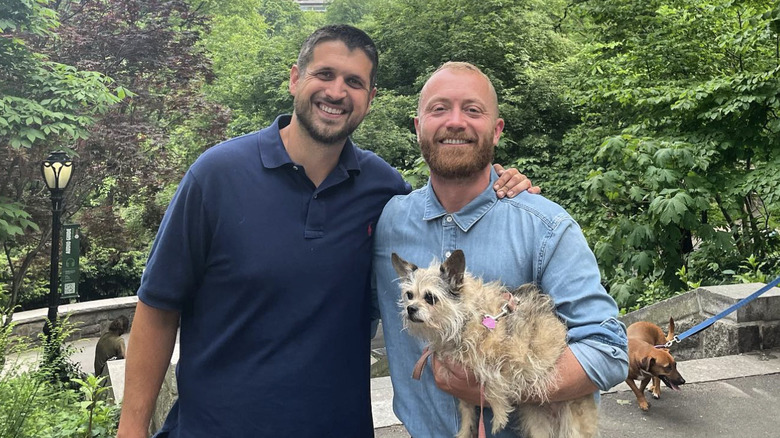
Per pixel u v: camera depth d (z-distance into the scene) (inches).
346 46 93.5
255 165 93.5
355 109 94.7
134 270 788.6
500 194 88.7
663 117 405.1
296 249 91.5
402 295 83.7
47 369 261.7
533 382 77.9
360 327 97.4
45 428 194.2
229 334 91.4
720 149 365.4
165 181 585.0
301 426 90.4
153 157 577.0
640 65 451.8
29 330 526.6
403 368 93.0
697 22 431.8
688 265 389.7
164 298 92.7
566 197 538.6
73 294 522.9
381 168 104.5
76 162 511.2
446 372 82.8
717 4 420.5
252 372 90.7
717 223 408.8
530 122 703.1
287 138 97.7
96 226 631.2
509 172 91.1
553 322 80.3
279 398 89.9
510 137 678.5
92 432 198.1
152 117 639.1
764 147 360.2
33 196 510.6
